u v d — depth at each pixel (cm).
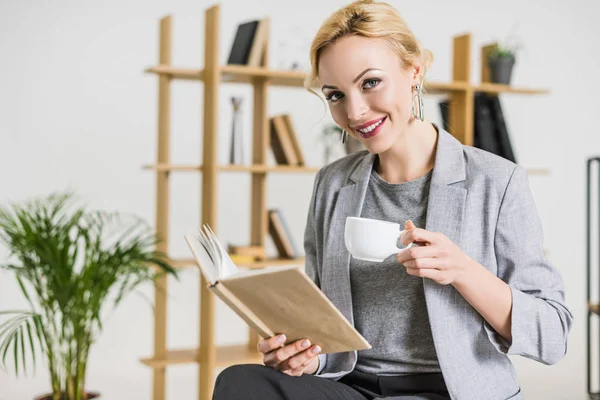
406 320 167
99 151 477
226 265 156
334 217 177
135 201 485
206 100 368
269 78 387
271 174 508
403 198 171
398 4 544
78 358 334
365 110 158
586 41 590
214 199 363
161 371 378
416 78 166
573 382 452
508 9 572
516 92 430
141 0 485
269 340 158
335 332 147
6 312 321
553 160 582
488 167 164
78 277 325
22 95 462
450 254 146
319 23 525
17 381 448
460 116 418
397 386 166
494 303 151
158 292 379
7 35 459
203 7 500
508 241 161
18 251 335
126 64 482
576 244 586
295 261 396
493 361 161
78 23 472
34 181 465
